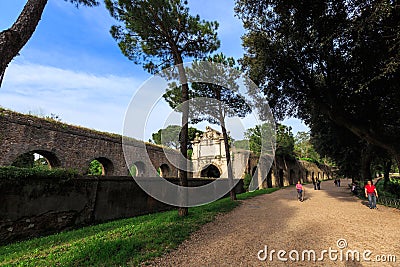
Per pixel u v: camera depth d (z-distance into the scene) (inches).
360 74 354.6
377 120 406.9
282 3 328.5
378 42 297.0
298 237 212.7
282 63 416.5
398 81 323.9
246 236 215.9
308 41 371.2
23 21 144.5
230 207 395.5
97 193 320.8
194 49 354.0
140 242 185.3
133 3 282.8
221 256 164.7
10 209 224.5
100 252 162.2
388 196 493.0
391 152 393.7
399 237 211.2
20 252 184.4
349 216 320.5
